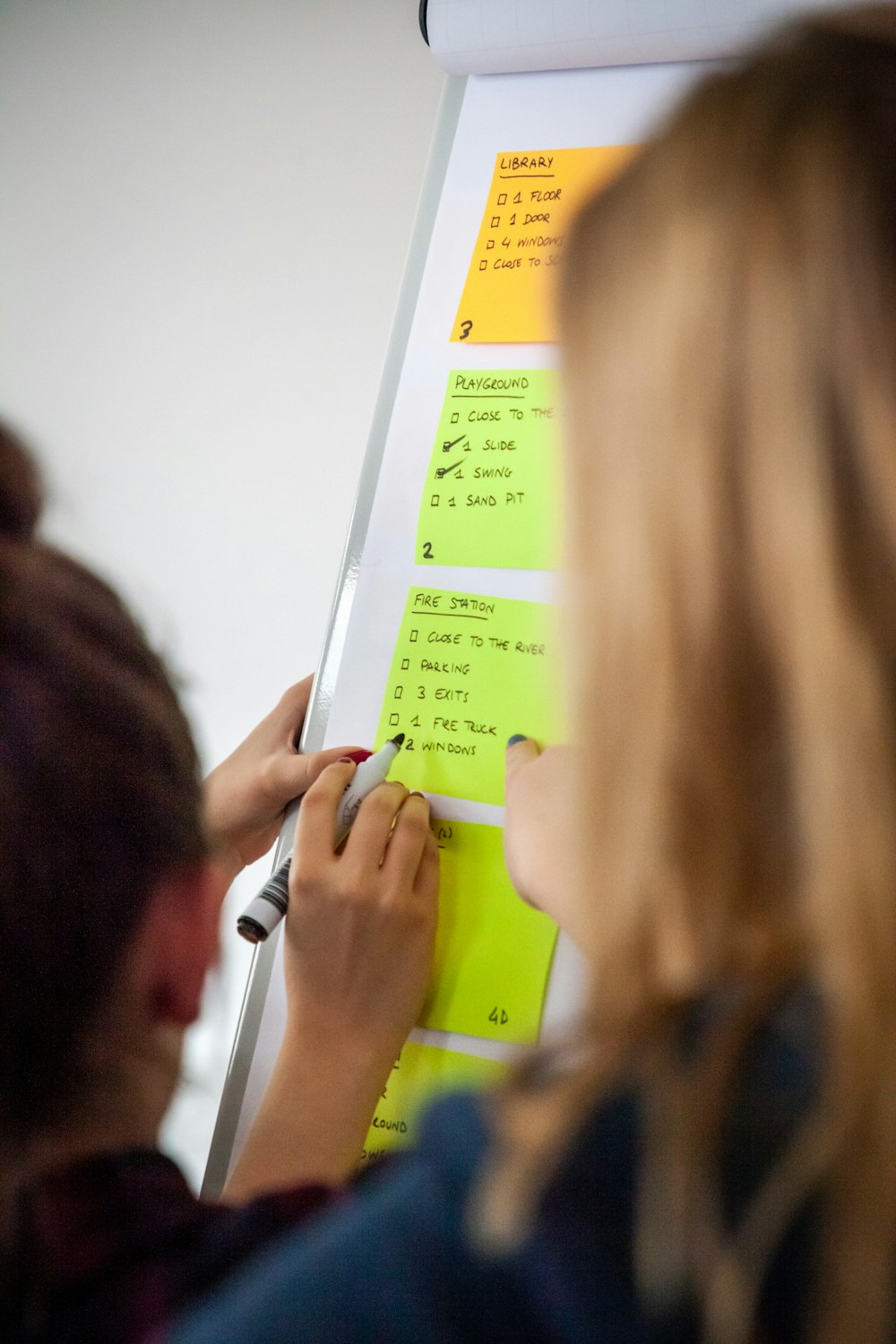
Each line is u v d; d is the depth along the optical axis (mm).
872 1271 261
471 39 887
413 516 868
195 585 1410
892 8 337
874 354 290
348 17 1404
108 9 1526
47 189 1531
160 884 449
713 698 302
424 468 874
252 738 917
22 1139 421
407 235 1355
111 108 1511
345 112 1394
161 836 448
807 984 293
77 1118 433
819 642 283
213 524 1413
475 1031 766
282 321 1405
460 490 859
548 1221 273
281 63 1430
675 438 309
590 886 318
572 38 857
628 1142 281
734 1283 265
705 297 309
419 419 883
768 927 300
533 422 846
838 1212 265
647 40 837
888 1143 265
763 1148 274
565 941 765
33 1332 399
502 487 847
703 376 307
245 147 1438
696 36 820
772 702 303
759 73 332
